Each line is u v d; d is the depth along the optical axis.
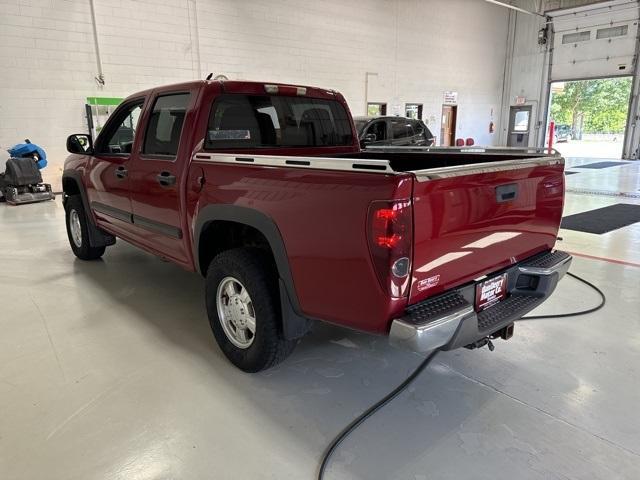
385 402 2.29
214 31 10.64
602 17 16.22
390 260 1.69
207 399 2.33
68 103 9.02
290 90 3.15
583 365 2.65
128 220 3.52
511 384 2.46
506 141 19.80
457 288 2.03
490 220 2.08
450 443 2.00
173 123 2.91
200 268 2.80
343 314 1.94
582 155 18.95
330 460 1.90
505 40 18.97
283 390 2.41
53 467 1.86
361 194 1.75
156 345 2.90
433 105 16.58
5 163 8.34
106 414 2.20
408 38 15.04
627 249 5.09
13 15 8.21
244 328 2.54
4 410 2.23
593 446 1.98
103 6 9.09
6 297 3.69
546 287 2.35
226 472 1.84
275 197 2.11
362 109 14.23
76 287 3.93
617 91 21.25
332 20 12.82
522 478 1.80
